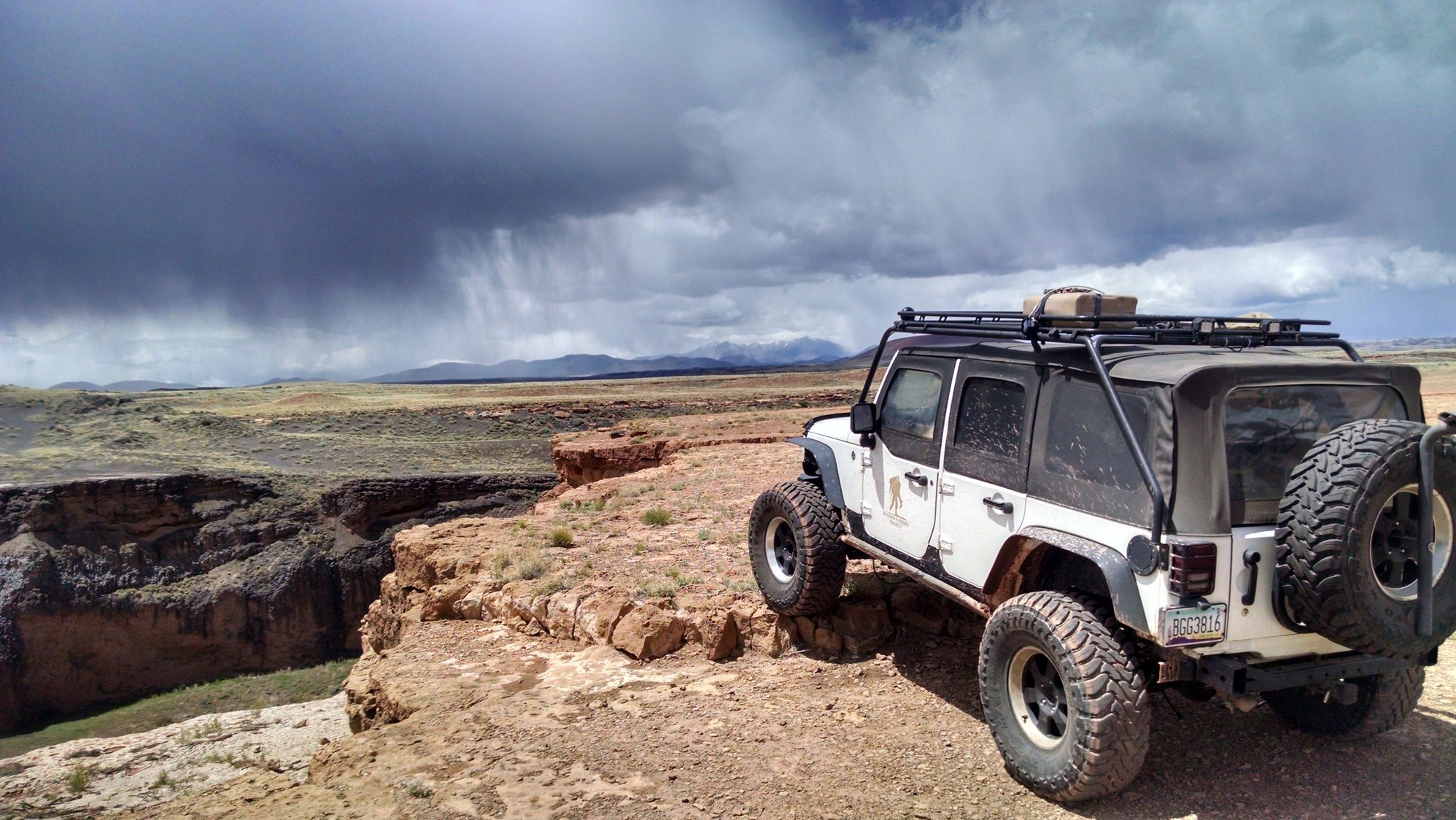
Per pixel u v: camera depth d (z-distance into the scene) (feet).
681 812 14.94
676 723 19.01
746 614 23.76
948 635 22.88
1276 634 13.62
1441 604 13.12
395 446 280.72
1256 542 13.32
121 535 184.96
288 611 187.21
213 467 226.38
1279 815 14.19
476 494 221.66
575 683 22.18
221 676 179.93
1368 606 12.27
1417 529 12.59
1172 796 14.96
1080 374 15.38
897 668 21.33
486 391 522.47
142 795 47.70
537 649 25.72
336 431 304.71
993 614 16.79
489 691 22.04
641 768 16.76
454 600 30.60
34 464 215.51
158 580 181.57
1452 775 15.40
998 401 17.33
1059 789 14.19
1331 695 14.67
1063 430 15.55
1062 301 17.01
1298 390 14.15
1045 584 17.08
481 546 35.65
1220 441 13.21
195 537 191.72
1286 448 13.92
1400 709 15.81
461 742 18.66
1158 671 15.01
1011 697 15.58
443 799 15.79
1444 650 22.24
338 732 57.62
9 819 45.44
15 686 158.92
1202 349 15.74
